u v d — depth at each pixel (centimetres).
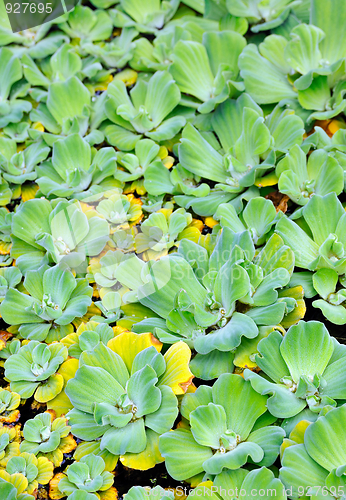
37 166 123
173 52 128
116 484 99
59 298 109
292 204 116
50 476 98
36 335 107
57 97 128
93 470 97
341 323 102
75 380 100
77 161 122
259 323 102
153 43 135
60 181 122
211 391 100
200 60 128
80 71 132
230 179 118
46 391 103
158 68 131
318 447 94
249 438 97
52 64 134
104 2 142
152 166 120
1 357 108
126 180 120
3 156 124
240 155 118
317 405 98
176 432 98
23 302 109
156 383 101
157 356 100
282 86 125
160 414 98
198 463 96
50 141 125
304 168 116
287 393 98
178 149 119
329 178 113
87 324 107
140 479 99
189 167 118
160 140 123
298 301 105
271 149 116
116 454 97
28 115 133
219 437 97
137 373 99
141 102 128
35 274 110
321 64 125
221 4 137
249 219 112
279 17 132
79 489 95
